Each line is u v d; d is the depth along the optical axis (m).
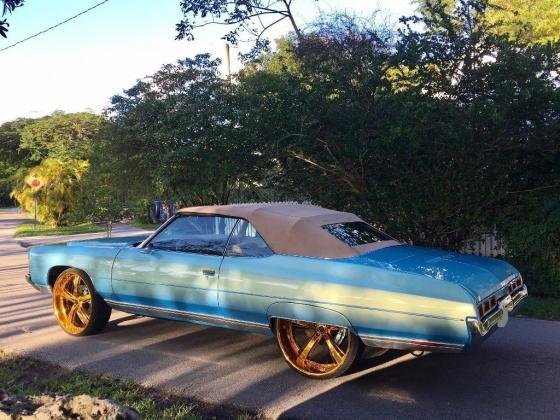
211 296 5.35
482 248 9.55
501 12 16.25
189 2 12.85
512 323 6.90
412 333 4.34
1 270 14.16
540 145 8.41
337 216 5.77
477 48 8.44
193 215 5.78
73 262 6.50
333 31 10.04
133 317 7.41
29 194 34.78
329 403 4.45
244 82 12.11
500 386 4.78
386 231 9.65
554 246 8.55
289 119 9.38
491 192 8.82
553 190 8.80
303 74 9.60
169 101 12.11
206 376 5.12
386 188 9.39
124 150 14.64
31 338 6.54
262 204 5.90
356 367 5.07
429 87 8.64
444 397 4.55
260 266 5.09
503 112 8.02
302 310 4.78
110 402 2.54
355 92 9.20
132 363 5.52
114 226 30.34
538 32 15.23
